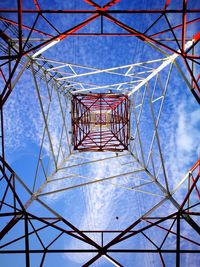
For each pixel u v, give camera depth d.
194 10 7.49
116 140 17.84
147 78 13.48
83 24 7.58
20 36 7.16
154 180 12.02
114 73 13.10
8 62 7.36
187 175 9.57
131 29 7.72
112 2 7.32
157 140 11.24
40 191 11.19
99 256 7.33
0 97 7.19
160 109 11.41
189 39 9.12
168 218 7.66
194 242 7.77
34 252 7.23
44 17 7.66
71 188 11.55
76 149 15.86
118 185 12.84
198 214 7.60
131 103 17.28
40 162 11.57
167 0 7.42
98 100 19.31
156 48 9.45
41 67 11.95
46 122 11.38
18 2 6.78
